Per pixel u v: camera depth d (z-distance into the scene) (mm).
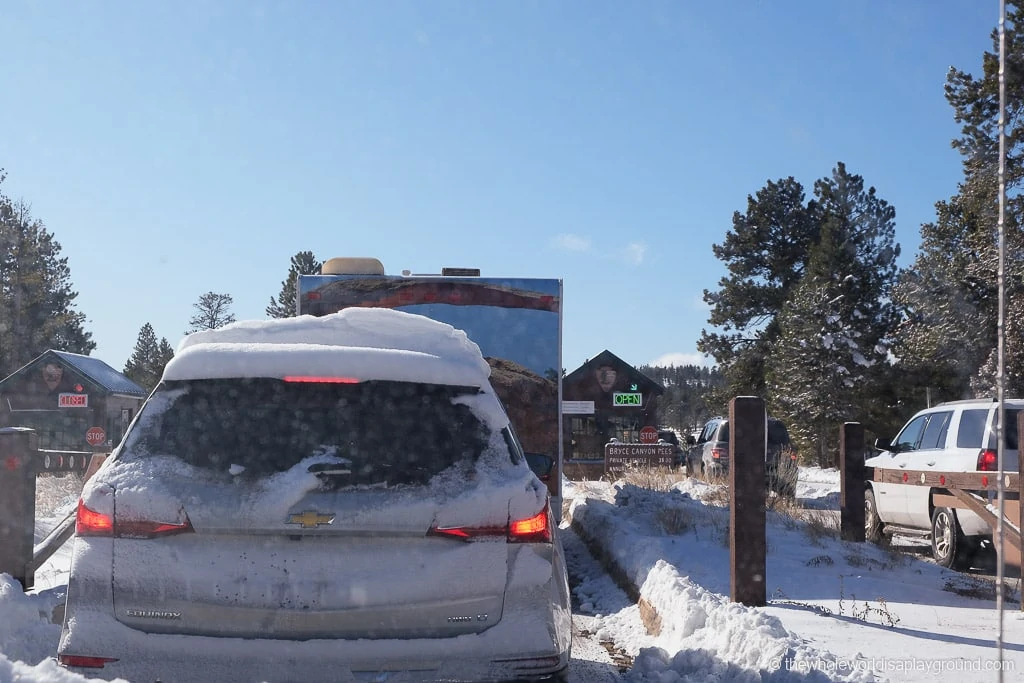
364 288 11734
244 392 4527
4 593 6805
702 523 12062
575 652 7391
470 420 4598
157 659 4098
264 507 4160
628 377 60906
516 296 11812
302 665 4078
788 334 48812
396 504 4223
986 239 33000
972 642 6492
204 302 93062
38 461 7980
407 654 4121
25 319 69562
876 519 13453
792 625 6930
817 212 60500
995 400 11445
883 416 46812
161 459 4352
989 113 31109
